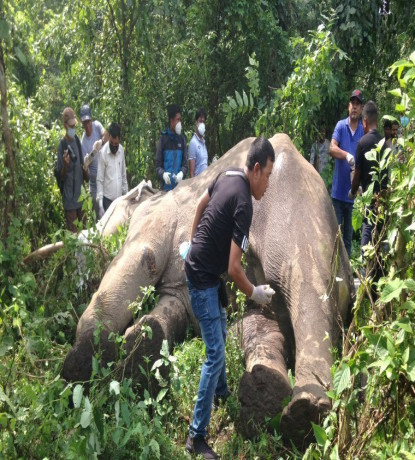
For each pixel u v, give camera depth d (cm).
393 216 375
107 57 1209
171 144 957
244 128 1337
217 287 470
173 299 618
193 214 642
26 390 430
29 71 1342
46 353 570
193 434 462
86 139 1004
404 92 373
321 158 1063
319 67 876
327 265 536
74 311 600
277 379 463
